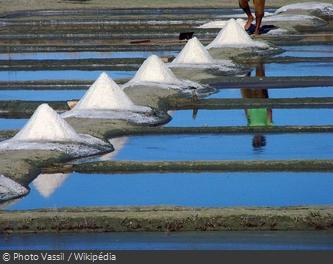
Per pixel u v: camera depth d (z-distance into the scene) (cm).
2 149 2086
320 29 4562
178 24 4888
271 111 2634
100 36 4562
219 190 1878
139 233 1652
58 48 4122
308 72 3284
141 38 4466
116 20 5031
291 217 1662
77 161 2092
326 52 3828
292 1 6019
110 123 2397
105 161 2053
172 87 2841
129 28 4838
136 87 2836
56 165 2025
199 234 1645
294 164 2034
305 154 2145
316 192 1862
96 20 5056
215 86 3034
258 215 1669
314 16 4838
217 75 3222
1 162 1980
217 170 2020
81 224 1662
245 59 3606
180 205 1773
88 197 1834
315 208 1705
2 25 5003
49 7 6000
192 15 5300
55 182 1930
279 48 3809
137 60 3638
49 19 5228
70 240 1620
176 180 1952
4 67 3575
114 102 2523
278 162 2039
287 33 4325
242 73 3294
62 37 4559
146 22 4934
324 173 1997
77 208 1722
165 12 5612
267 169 2025
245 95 2878
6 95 2973
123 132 2353
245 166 2033
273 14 4991
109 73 3438
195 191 1873
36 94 3000
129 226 1661
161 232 1658
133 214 1675
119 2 6278
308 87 3014
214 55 3547
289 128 2378
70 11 5766
